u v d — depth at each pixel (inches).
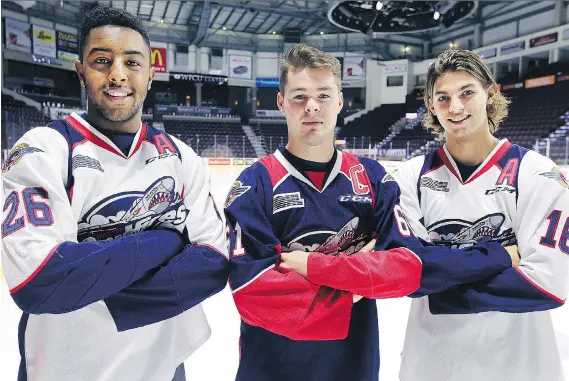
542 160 60.5
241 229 55.9
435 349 62.6
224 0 853.2
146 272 51.3
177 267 52.2
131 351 52.5
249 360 58.3
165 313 52.1
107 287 47.8
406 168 68.1
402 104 1091.9
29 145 49.6
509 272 57.1
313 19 1031.0
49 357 49.8
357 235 59.3
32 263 44.9
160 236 52.5
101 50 50.6
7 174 48.9
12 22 854.5
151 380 53.9
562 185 57.9
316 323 52.9
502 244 61.2
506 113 68.7
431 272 55.7
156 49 1073.5
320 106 54.9
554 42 827.4
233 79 1138.0
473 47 1018.1
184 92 1163.3
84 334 50.3
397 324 126.4
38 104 844.0
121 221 52.3
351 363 58.4
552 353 60.6
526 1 885.2
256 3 908.0
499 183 61.2
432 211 64.1
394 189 60.1
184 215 56.6
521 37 892.0
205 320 61.2
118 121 52.4
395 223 58.4
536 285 55.7
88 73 51.2
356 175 60.4
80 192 50.0
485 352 60.4
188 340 58.8
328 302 53.4
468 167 63.4
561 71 806.5
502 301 56.5
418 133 973.8
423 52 1152.2
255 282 53.2
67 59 949.8
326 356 57.4
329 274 52.8
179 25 1085.8
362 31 952.3
